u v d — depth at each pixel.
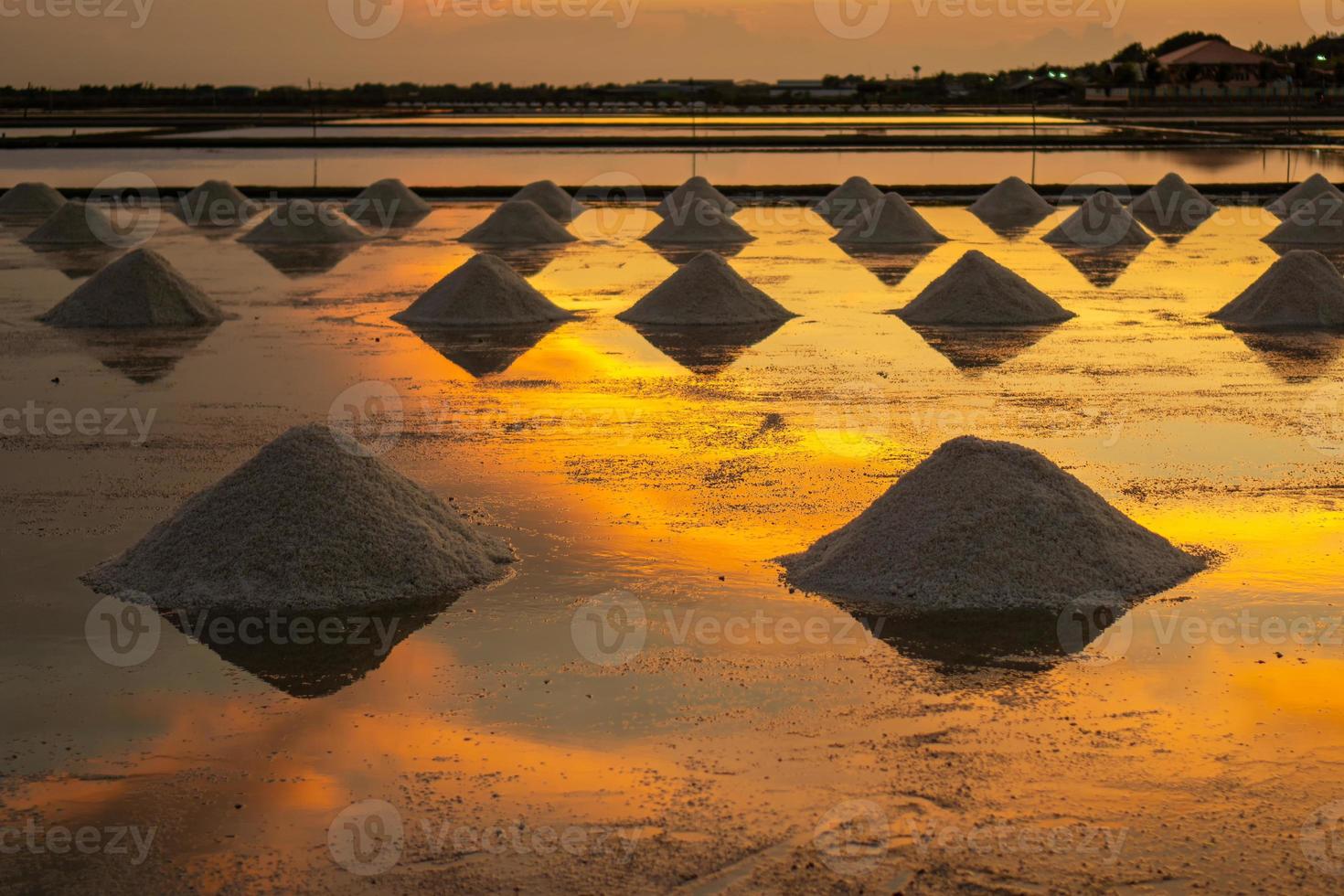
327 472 6.64
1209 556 6.67
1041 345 12.44
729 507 7.54
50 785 4.54
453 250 19.86
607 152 39.12
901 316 14.01
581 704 5.08
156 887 3.96
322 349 12.34
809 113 65.19
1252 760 4.61
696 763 4.61
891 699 5.10
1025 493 6.46
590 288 16.14
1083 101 74.25
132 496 7.73
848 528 6.73
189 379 11.02
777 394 10.45
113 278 13.88
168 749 4.78
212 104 79.44
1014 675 5.31
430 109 74.44
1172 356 11.87
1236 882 3.89
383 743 4.80
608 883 3.91
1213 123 49.53
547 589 6.29
